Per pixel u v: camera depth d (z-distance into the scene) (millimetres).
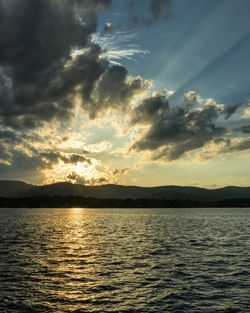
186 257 47844
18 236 79500
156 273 36688
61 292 28938
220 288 30406
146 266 40750
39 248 57469
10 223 136125
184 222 146875
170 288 30406
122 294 28484
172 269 38906
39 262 43312
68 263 42812
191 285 31516
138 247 59406
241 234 86062
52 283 32031
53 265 41250
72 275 35594
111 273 36719
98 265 41438
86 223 141875
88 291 29344
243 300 26859
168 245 62281
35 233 89188
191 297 27656
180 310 24438
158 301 26562
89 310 24438
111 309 24672
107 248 58062
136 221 157500
